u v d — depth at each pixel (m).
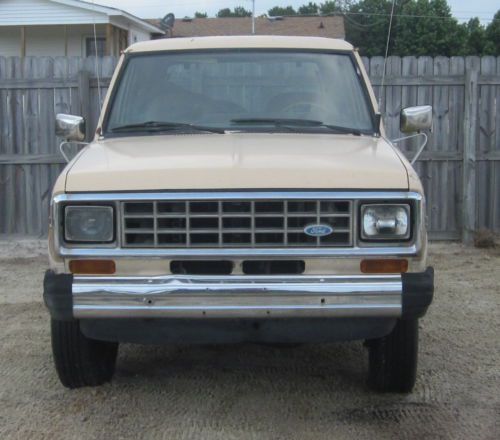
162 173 3.59
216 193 3.53
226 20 38.78
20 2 23.44
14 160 9.08
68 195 3.57
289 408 4.21
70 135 5.03
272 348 5.35
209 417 4.08
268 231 3.53
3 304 6.71
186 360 5.09
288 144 4.16
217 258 3.53
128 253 3.55
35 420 4.05
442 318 6.16
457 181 9.23
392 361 4.19
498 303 6.64
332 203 3.54
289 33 36.41
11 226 9.19
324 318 3.64
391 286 3.53
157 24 28.33
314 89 4.88
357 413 4.14
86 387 4.50
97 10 23.05
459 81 9.07
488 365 4.97
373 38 42.16
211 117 4.71
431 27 41.03
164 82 4.95
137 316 3.56
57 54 24.83
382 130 4.74
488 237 9.02
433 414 4.12
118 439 3.81
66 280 3.58
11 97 9.08
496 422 4.02
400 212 3.56
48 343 5.50
